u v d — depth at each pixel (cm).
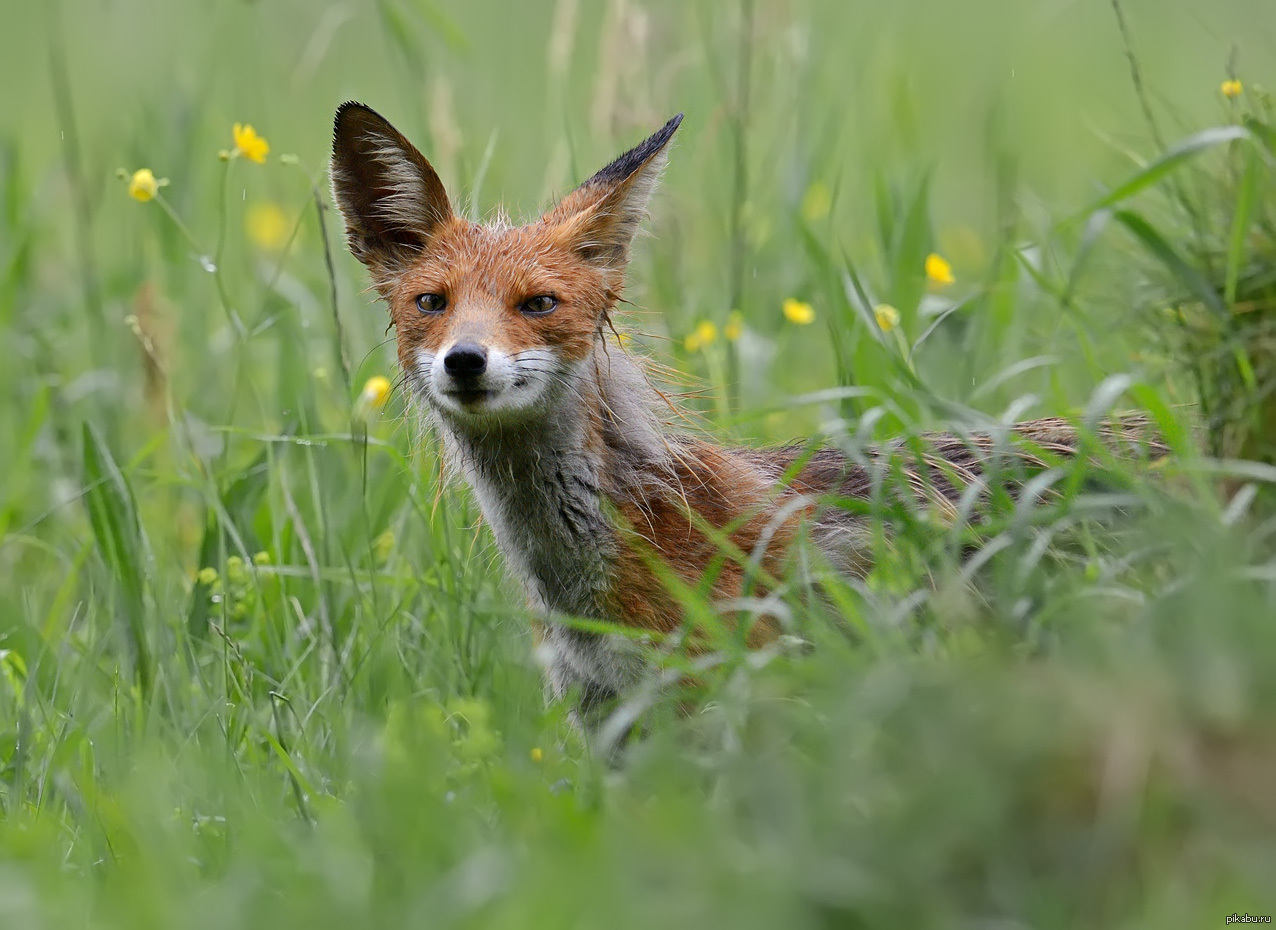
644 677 970
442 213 1078
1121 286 1112
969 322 1304
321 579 1088
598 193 1073
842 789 667
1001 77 1970
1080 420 979
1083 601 786
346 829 735
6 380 1506
